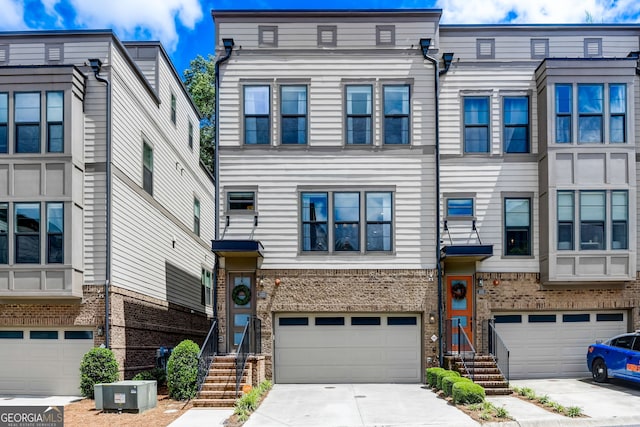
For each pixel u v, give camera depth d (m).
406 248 17.25
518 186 17.55
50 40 16.94
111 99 16.64
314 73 17.64
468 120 17.75
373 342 17.30
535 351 17.38
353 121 17.58
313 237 17.31
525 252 17.45
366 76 17.64
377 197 17.42
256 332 16.53
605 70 17.00
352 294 17.14
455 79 17.83
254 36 17.70
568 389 15.40
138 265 18.52
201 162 27.95
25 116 15.92
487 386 14.90
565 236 16.77
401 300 17.11
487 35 17.97
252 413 12.94
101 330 15.97
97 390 13.38
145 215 19.36
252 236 17.23
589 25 17.98
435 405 13.63
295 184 17.39
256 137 17.52
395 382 17.17
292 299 17.11
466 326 17.27
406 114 17.61
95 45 16.86
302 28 17.72
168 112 22.45
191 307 25.39
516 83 17.81
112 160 16.59
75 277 15.69
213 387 14.53
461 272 17.34
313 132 17.50
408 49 17.69
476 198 17.50
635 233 16.75
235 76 17.61
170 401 14.55
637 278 17.38
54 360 16.20
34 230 15.66
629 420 12.01
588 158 16.88
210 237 29.77
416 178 17.44
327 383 17.11
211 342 16.02
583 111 16.98
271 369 16.88
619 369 15.59
